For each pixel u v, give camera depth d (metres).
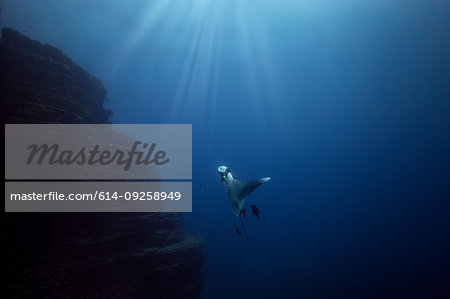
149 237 13.01
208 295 26.97
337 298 28.38
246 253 53.97
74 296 9.06
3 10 30.73
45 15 33.06
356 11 45.47
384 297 28.84
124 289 10.71
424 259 48.66
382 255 53.12
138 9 36.25
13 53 10.51
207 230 73.50
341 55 65.56
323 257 50.84
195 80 71.06
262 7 41.53
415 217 85.50
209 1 38.34
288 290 30.30
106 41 42.12
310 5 42.72
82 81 13.72
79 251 9.95
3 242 8.33
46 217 9.60
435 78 65.50
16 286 7.96
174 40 46.88
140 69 56.28
